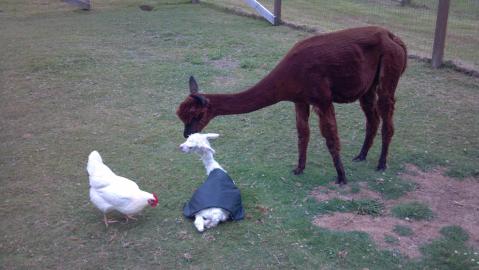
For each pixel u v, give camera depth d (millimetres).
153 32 7207
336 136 3123
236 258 2525
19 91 4973
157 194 3123
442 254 2551
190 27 7469
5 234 2740
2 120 4305
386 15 7770
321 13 8133
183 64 5762
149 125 4203
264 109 4551
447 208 2998
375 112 3408
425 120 4270
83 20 8047
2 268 2463
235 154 3676
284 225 2781
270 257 2529
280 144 3844
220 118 4359
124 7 9031
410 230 2758
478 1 8281
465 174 3383
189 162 3549
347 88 3059
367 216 2898
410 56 5840
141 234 2725
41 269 2463
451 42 6309
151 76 5375
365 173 3391
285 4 8930
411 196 3125
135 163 3543
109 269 2463
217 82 5148
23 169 3473
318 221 2832
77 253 2582
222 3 9133
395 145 3811
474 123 4203
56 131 4094
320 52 2959
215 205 2713
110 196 2672
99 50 6312
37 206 3012
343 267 2457
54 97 4820
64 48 6391
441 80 5191
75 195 3143
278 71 3006
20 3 9445
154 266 2479
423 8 8141
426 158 3596
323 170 3428
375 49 3105
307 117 3207
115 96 4844
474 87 5004
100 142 3889
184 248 2602
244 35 6945
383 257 2523
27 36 7035
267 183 3230
